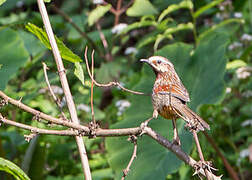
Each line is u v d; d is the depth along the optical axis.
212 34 12.51
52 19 15.44
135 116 11.36
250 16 15.29
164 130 10.58
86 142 11.35
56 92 11.25
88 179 5.88
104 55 15.29
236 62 11.46
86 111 11.79
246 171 12.27
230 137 12.76
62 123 5.57
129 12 12.87
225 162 10.77
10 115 12.12
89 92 12.25
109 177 10.66
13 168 5.75
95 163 11.26
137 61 16.09
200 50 11.52
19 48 11.93
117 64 13.91
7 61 11.65
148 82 11.84
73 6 17.28
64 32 15.36
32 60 13.00
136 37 16.75
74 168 11.28
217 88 10.45
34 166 9.76
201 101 10.52
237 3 15.28
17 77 13.38
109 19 17.42
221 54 11.02
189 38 16.56
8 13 16.86
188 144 9.53
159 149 10.15
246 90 13.02
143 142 10.35
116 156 10.41
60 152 11.29
